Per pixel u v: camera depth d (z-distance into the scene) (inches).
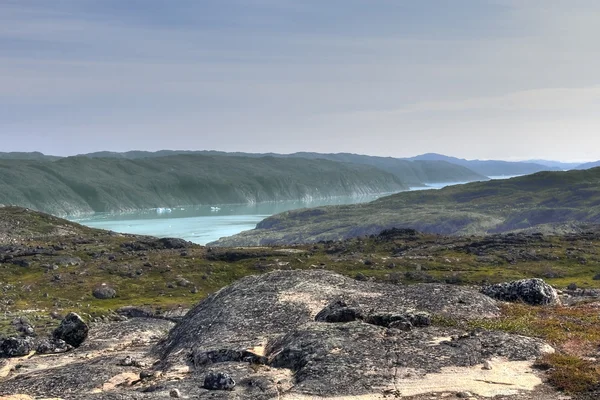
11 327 2514.8
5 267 4904.0
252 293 1601.9
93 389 1082.7
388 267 4685.0
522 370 957.8
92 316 3383.4
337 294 1537.9
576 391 853.8
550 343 1101.1
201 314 1541.6
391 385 906.1
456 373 945.5
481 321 1253.1
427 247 5595.5
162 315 3026.6
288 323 1354.6
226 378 962.7
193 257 5334.6
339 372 961.5
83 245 6008.9
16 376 1253.1
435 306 1378.0
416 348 1061.8
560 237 5821.9
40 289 4254.4
